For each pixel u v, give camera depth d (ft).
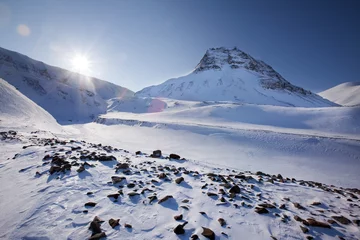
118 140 136.15
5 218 15.74
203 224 15.75
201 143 125.29
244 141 124.57
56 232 13.71
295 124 205.87
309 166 85.40
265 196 23.71
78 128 230.07
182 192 21.79
